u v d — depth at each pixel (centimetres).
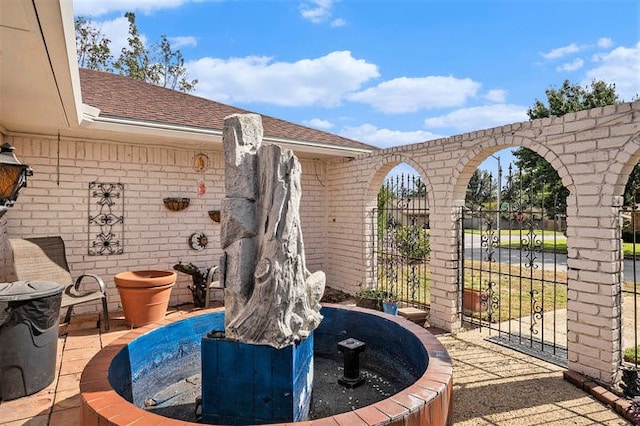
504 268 1142
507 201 561
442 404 193
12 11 212
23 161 532
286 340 224
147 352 283
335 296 712
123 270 600
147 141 601
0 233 493
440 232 544
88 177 575
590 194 374
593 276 371
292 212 232
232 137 247
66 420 291
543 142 416
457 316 533
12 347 317
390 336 321
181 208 635
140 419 162
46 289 340
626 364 401
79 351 427
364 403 274
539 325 563
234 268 237
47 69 300
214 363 232
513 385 367
